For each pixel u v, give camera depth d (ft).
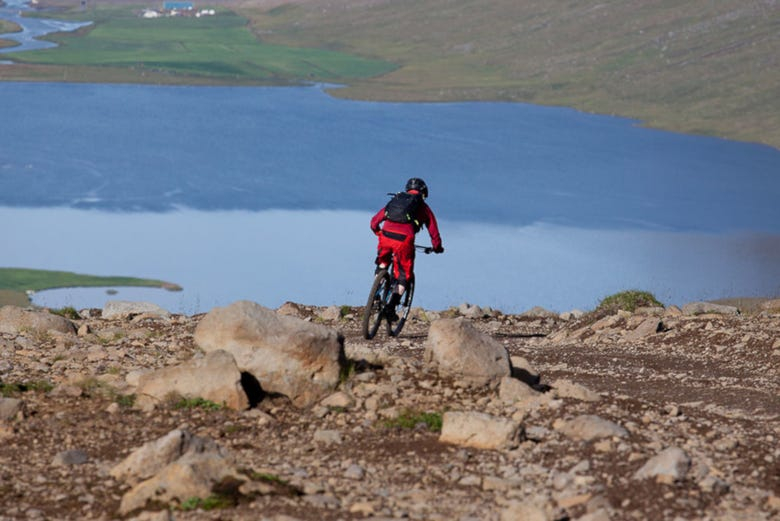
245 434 55.11
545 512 40.45
